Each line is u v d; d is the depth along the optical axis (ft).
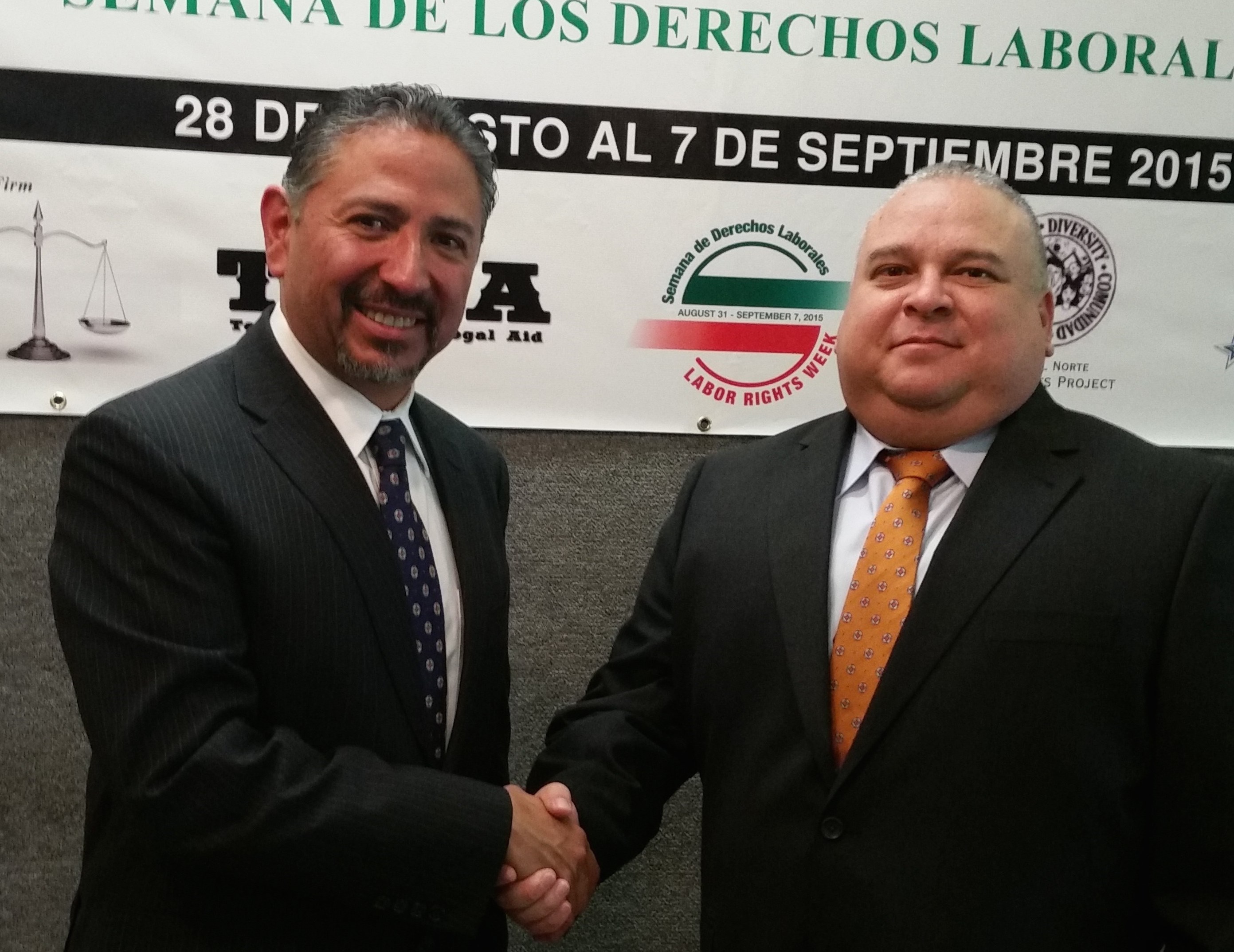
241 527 3.17
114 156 4.80
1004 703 3.15
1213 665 3.10
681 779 4.17
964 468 3.50
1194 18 5.15
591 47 4.94
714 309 5.14
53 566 3.24
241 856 3.01
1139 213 5.24
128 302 4.89
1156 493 3.29
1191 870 3.17
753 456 4.01
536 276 5.06
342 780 3.10
